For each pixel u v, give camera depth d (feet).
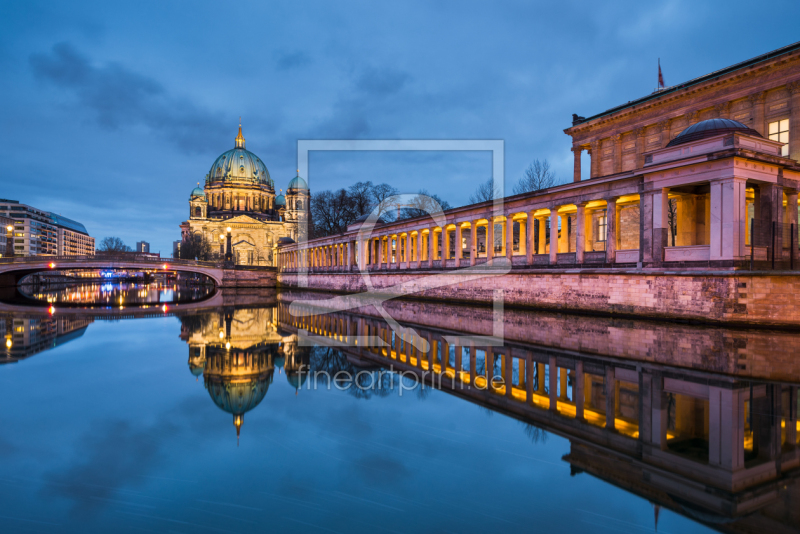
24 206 604.08
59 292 238.07
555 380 37.96
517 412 29.48
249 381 38.93
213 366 45.78
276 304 141.18
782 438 24.72
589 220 142.92
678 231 97.76
